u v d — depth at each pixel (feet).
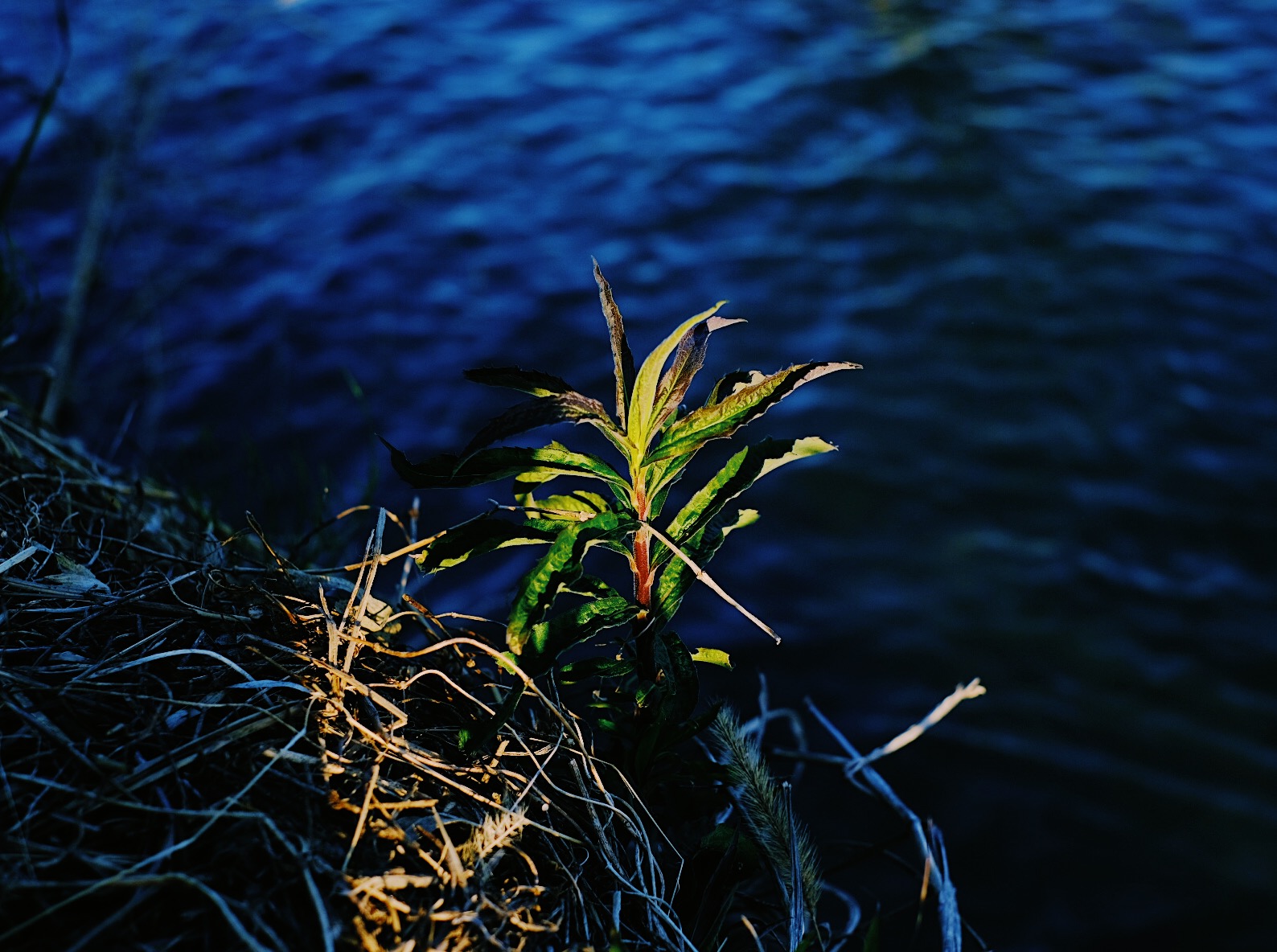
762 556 20.38
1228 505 21.56
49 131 26.73
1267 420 23.15
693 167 29.04
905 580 20.16
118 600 4.96
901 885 14.69
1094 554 20.68
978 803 16.81
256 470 12.56
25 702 4.33
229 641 4.93
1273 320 25.30
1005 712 18.17
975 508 21.44
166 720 4.40
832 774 16.63
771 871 5.14
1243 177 29.37
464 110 30.99
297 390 21.70
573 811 4.89
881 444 22.49
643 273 25.90
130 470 8.31
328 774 4.35
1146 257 26.81
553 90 32.07
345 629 5.03
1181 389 23.72
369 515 14.44
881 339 24.81
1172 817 16.89
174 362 21.71
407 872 4.19
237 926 3.66
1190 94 32.48
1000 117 31.50
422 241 26.17
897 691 18.38
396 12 35.22
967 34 35.12
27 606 4.89
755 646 18.74
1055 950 15.17
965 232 27.55
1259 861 16.24
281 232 25.80
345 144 29.19
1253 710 18.34
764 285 25.95
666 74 32.94
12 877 3.74
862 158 29.86
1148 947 15.24
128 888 3.86
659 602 4.95
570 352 23.59
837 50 34.27
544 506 4.98
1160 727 18.06
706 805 5.49
